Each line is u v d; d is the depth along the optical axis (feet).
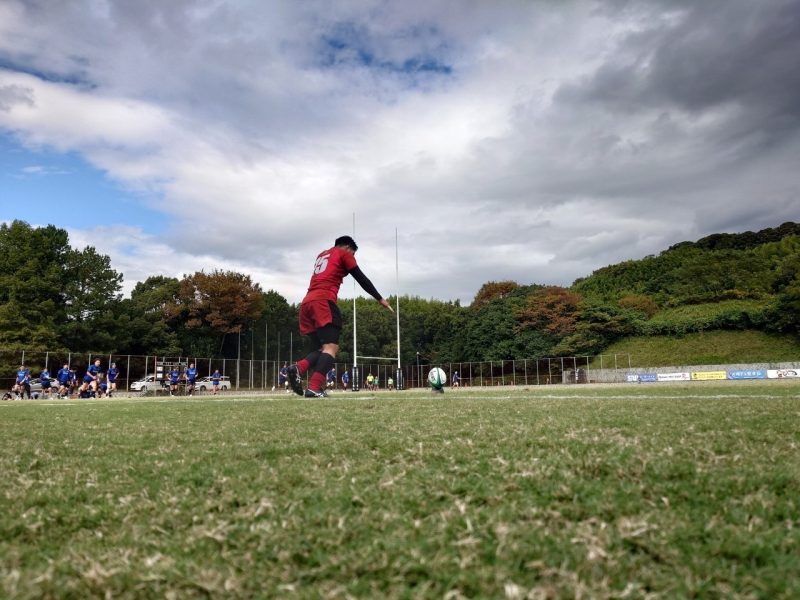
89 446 15.37
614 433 13.94
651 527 6.41
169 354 188.34
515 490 8.46
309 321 41.09
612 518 7.00
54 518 7.89
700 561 5.53
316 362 40.68
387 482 9.13
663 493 8.00
